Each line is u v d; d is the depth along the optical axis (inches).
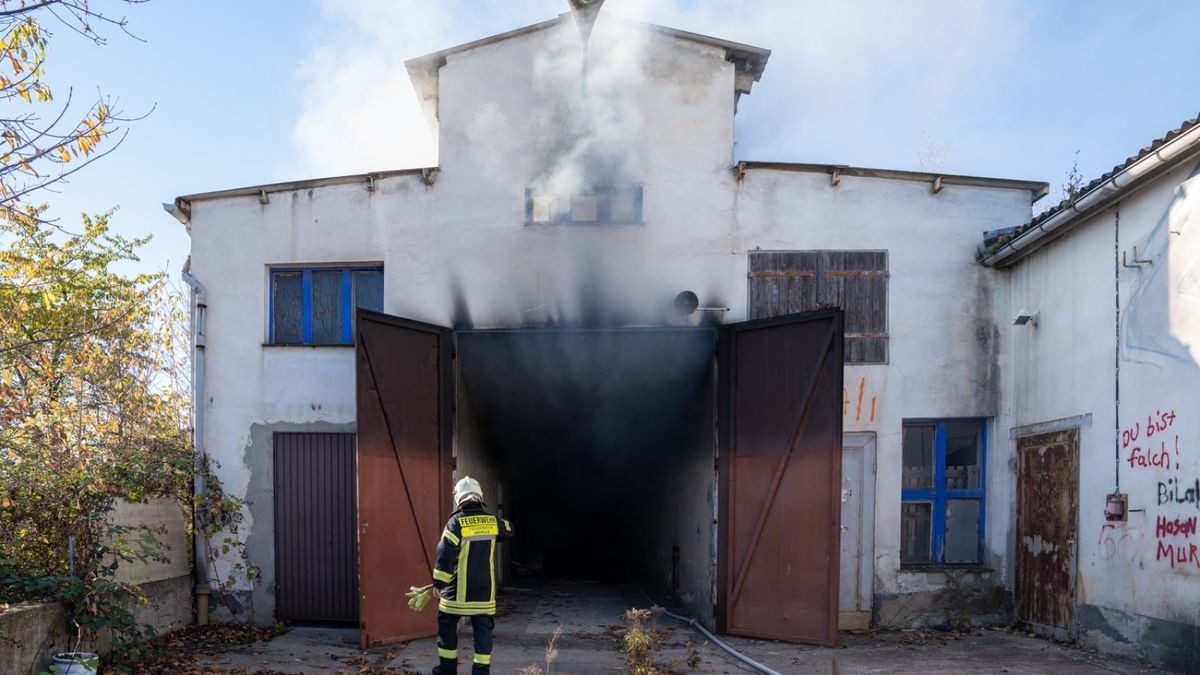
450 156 394.9
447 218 392.5
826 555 331.9
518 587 528.7
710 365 385.7
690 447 433.1
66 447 319.9
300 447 389.4
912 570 378.0
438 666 257.0
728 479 368.5
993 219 392.8
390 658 313.3
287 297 403.9
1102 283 318.7
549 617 406.3
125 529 312.5
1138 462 294.4
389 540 340.5
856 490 380.8
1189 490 267.7
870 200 390.3
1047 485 353.7
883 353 385.1
